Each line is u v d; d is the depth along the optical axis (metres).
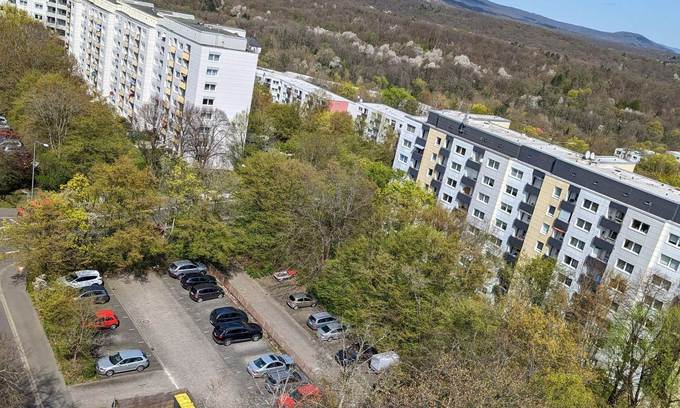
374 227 75.88
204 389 53.38
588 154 84.69
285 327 66.25
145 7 137.75
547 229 81.25
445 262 60.69
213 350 59.78
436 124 99.75
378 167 101.31
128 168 66.69
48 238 61.12
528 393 39.44
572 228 77.88
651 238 69.81
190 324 63.41
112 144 90.25
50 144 90.31
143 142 100.38
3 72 110.81
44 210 61.16
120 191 65.56
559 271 71.81
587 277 74.00
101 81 138.75
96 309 59.41
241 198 77.06
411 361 54.16
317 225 76.00
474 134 92.75
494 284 77.06
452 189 95.38
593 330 61.41
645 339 54.56
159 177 85.56
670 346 51.56
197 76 103.50
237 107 109.88
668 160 137.62
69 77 115.19
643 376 53.47
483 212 89.94
